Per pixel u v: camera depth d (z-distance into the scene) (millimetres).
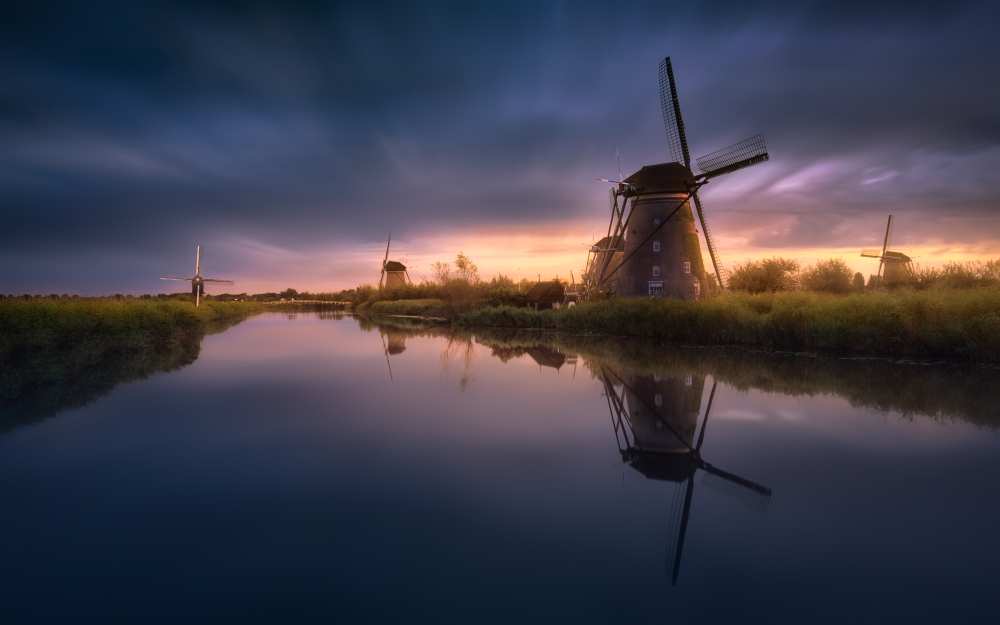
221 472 6484
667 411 9773
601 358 17688
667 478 6227
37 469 6566
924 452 7164
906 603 3695
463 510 5324
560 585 3932
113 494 5738
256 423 8984
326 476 6344
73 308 21094
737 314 20875
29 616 3520
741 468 6578
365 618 3514
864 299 18062
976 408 9688
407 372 15047
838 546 4539
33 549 4480
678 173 30016
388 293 73688
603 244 38469
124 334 23828
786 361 15789
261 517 5145
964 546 4539
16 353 17141
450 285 49594
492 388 12398
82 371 14594
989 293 15688
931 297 16266
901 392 11086
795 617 3527
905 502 5461
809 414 9383
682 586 3904
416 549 4504
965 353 14898
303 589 3873
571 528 4926
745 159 27891
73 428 8586
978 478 6164
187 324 34062
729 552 4441
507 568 4176
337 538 4703
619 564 4254
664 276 30219
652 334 24391
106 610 3600
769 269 31188
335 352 20375
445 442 7844
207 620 3484
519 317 37812
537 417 9438
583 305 32781
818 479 6145
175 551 4453
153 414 9609
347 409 10133
